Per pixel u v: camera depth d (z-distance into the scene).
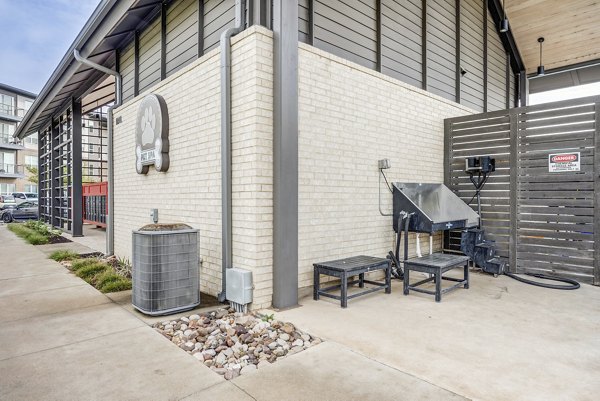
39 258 6.88
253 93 3.73
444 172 6.51
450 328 3.29
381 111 5.20
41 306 3.93
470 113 7.22
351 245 4.77
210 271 4.47
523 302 4.12
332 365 2.56
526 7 7.85
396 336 3.09
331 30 4.66
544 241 5.41
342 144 4.64
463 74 7.24
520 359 2.66
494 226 5.93
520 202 5.65
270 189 3.85
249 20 3.95
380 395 2.18
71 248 8.23
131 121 6.44
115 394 2.20
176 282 3.71
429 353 2.76
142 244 3.64
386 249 5.32
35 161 33.22
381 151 5.21
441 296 4.21
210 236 4.46
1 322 3.43
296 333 3.17
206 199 4.52
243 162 3.88
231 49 4.04
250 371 2.51
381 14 5.34
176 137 5.11
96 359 2.66
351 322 3.43
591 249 5.00
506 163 5.84
